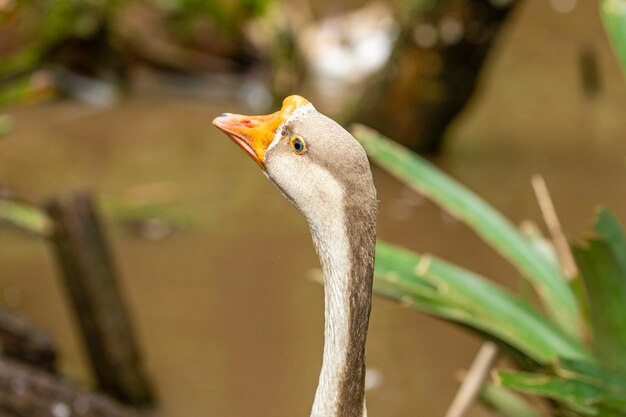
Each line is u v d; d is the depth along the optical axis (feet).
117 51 47.52
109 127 43.93
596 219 17.62
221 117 13.78
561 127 43.78
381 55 49.16
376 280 19.17
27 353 26.11
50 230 27.17
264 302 31.63
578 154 41.22
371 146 21.06
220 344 29.78
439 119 40.32
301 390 28.02
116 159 40.83
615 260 17.40
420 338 30.22
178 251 34.27
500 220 20.66
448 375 28.60
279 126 13.43
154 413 27.35
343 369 12.67
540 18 53.31
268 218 36.45
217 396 27.76
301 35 50.70
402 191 38.47
